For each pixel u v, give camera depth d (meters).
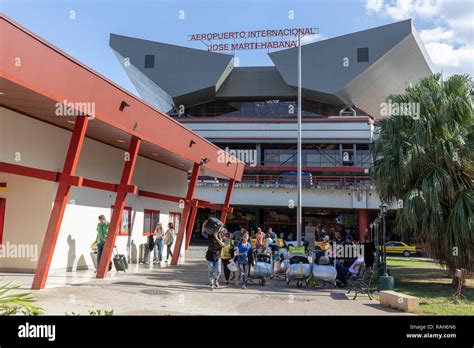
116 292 10.27
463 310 9.75
